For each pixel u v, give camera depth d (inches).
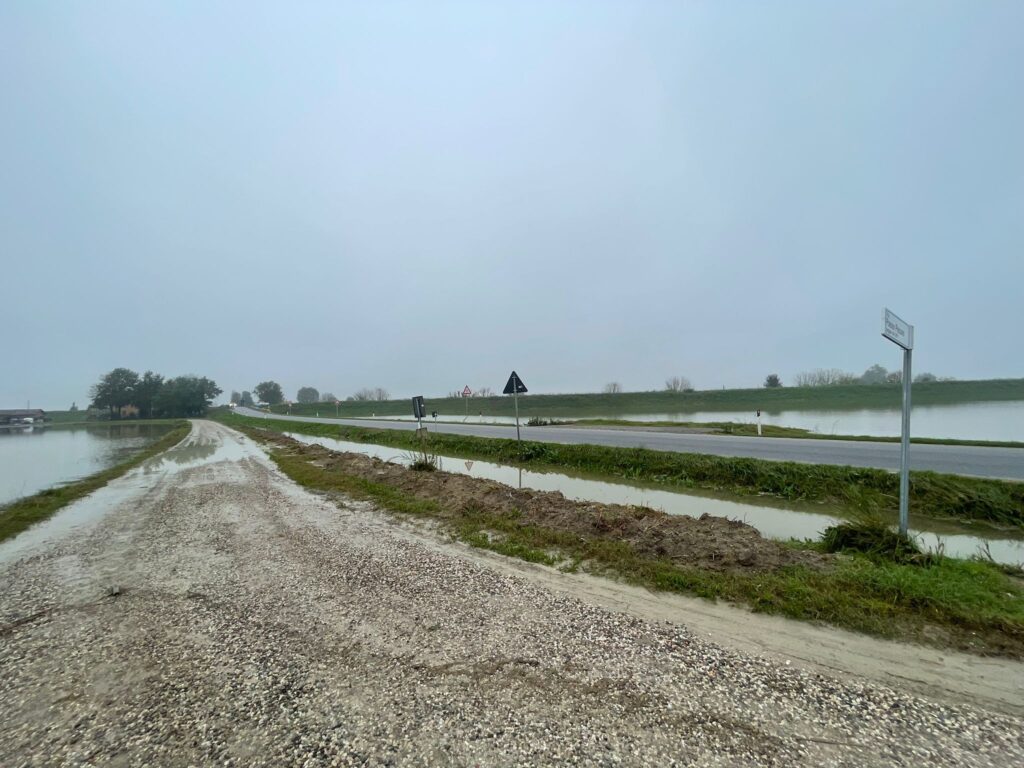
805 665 138.7
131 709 125.2
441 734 111.3
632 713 117.5
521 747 106.5
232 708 123.6
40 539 319.3
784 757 102.0
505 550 253.0
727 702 121.3
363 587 205.2
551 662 141.7
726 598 186.2
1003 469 400.8
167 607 193.0
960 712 116.6
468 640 156.0
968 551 257.3
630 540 261.9
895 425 917.2
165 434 1779.0
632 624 166.4
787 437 716.0
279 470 624.4
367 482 479.5
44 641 166.2
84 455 986.7
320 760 103.8
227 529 318.7
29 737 115.6
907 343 230.4
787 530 306.3
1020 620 157.0
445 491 408.5
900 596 176.6
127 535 316.2
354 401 3828.7
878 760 100.8
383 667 140.9
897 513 330.0
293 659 147.4
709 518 295.0
